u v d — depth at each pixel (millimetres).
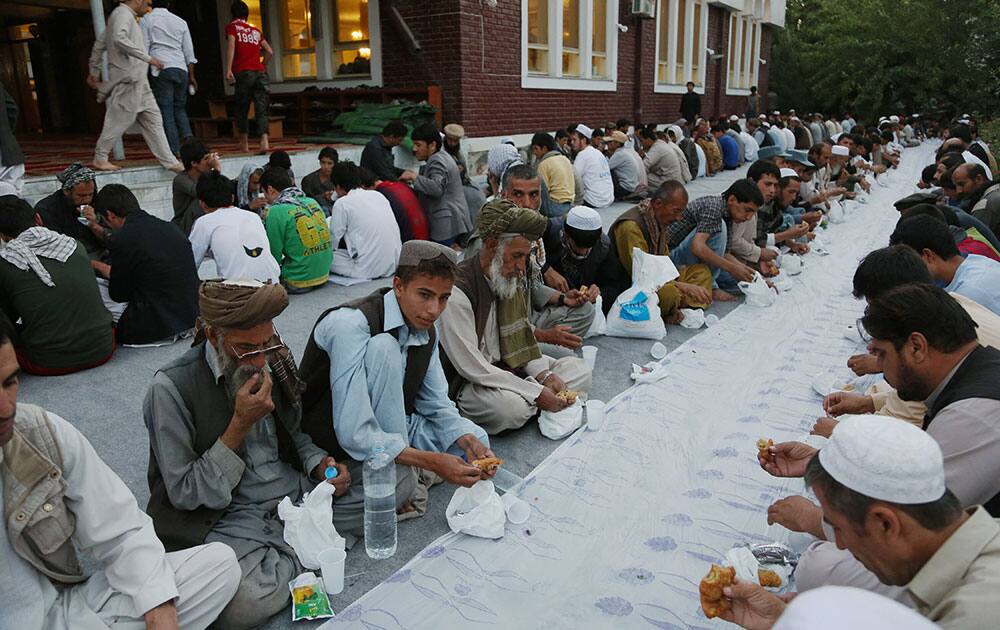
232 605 2293
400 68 11430
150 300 4781
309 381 2867
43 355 4281
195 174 6352
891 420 1546
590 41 14375
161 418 2373
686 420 3875
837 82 29219
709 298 5492
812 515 2422
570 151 11680
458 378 3602
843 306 6043
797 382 4449
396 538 2789
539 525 2906
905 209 4926
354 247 6656
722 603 2016
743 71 24219
